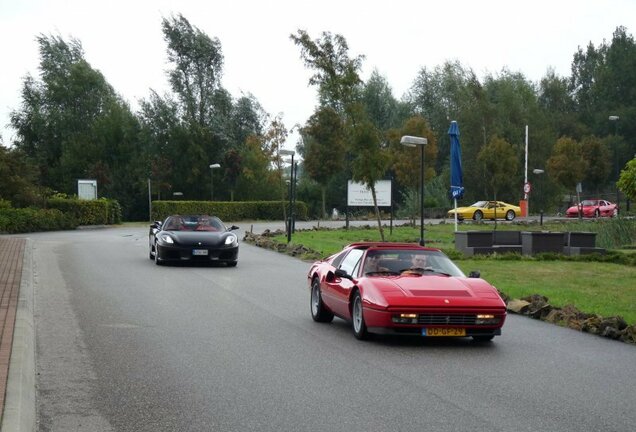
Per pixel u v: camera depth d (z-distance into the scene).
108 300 14.12
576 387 7.50
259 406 6.68
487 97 77.75
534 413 6.46
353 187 47.94
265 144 42.78
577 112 101.56
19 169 40.06
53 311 12.59
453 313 9.58
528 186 61.25
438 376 7.99
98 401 6.87
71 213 47.19
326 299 11.62
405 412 6.48
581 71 110.38
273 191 70.38
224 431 5.91
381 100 79.06
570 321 11.78
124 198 65.62
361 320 10.12
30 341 9.73
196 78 73.25
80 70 75.69
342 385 7.52
